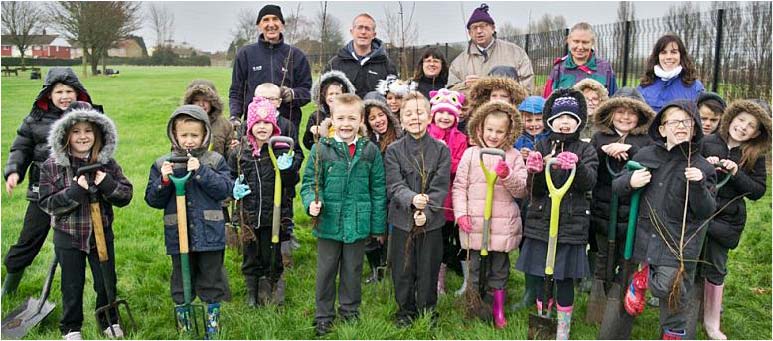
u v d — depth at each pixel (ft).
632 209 13.71
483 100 17.99
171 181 13.92
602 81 20.24
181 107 14.43
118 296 16.66
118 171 14.48
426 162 14.71
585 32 19.79
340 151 14.53
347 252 14.74
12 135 46.42
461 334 14.34
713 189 12.94
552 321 13.61
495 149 14.14
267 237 16.37
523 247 14.74
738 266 19.61
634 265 14.05
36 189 15.62
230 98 21.49
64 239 13.78
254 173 16.19
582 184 13.91
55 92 15.53
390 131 17.34
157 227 23.04
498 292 15.07
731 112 14.60
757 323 15.72
